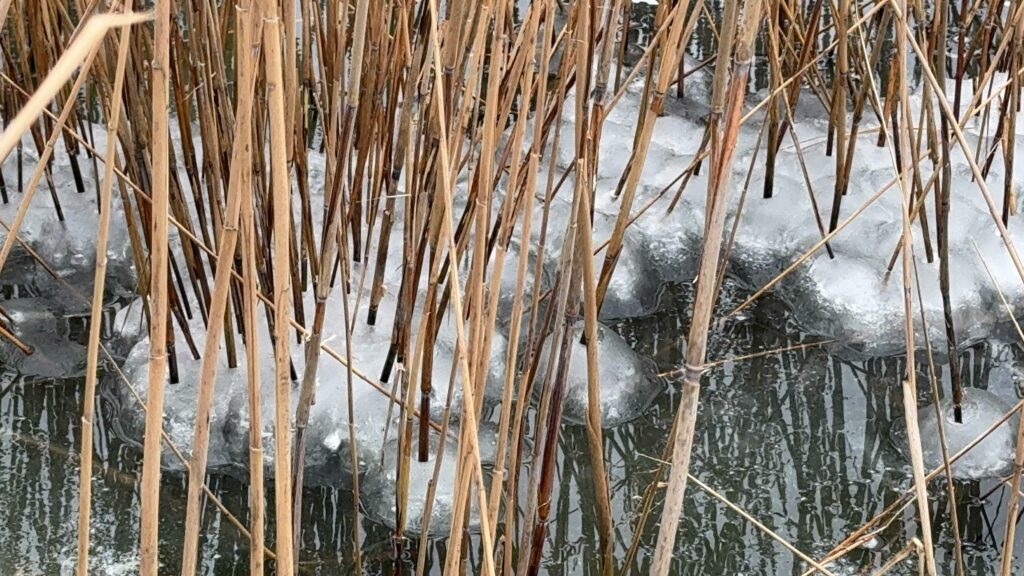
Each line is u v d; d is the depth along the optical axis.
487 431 1.92
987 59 2.35
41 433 1.91
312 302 2.02
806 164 2.46
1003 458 1.87
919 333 2.14
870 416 2.02
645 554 1.75
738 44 0.80
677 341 2.18
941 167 1.70
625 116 2.67
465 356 0.98
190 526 1.03
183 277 2.12
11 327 2.09
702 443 1.96
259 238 1.74
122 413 1.93
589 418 1.30
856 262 2.23
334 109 1.56
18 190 2.30
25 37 2.09
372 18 1.52
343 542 1.75
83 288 2.20
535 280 1.27
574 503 1.85
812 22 2.12
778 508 1.83
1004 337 2.18
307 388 1.38
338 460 1.86
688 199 2.38
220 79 1.55
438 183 1.33
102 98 1.81
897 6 1.08
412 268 1.57
